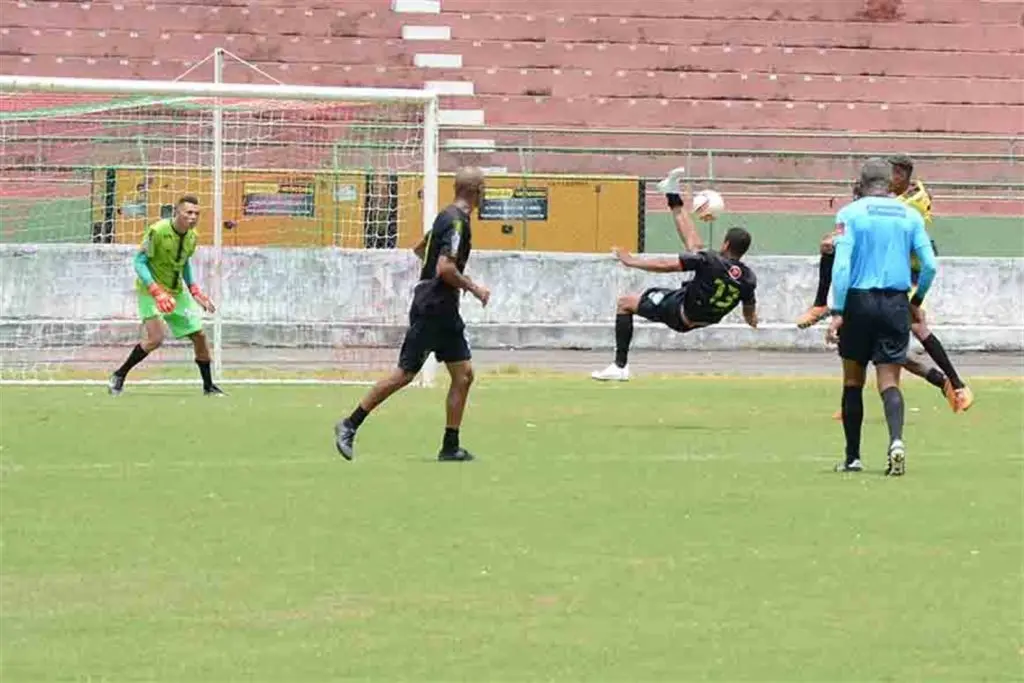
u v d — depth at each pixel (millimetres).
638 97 79812
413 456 30094
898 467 27938
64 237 60625
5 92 40719
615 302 62188
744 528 22953
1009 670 15898
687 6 82062
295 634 17062
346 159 61406
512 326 61625
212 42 78562
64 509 24188
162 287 41156
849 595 18938
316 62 78750
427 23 80500
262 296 55125
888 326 27672
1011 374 53125
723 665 16000
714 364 55406
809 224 72188
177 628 17297
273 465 28734
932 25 82688
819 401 41344
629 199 66688
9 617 17719
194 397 41031
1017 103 81812
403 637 16969
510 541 21969
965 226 72938
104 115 61188
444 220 28062
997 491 26328
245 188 58719
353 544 21703
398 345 55281
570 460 29719
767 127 79812
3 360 51719
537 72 79312
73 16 78188
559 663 16031
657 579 19688
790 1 82625
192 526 22859
